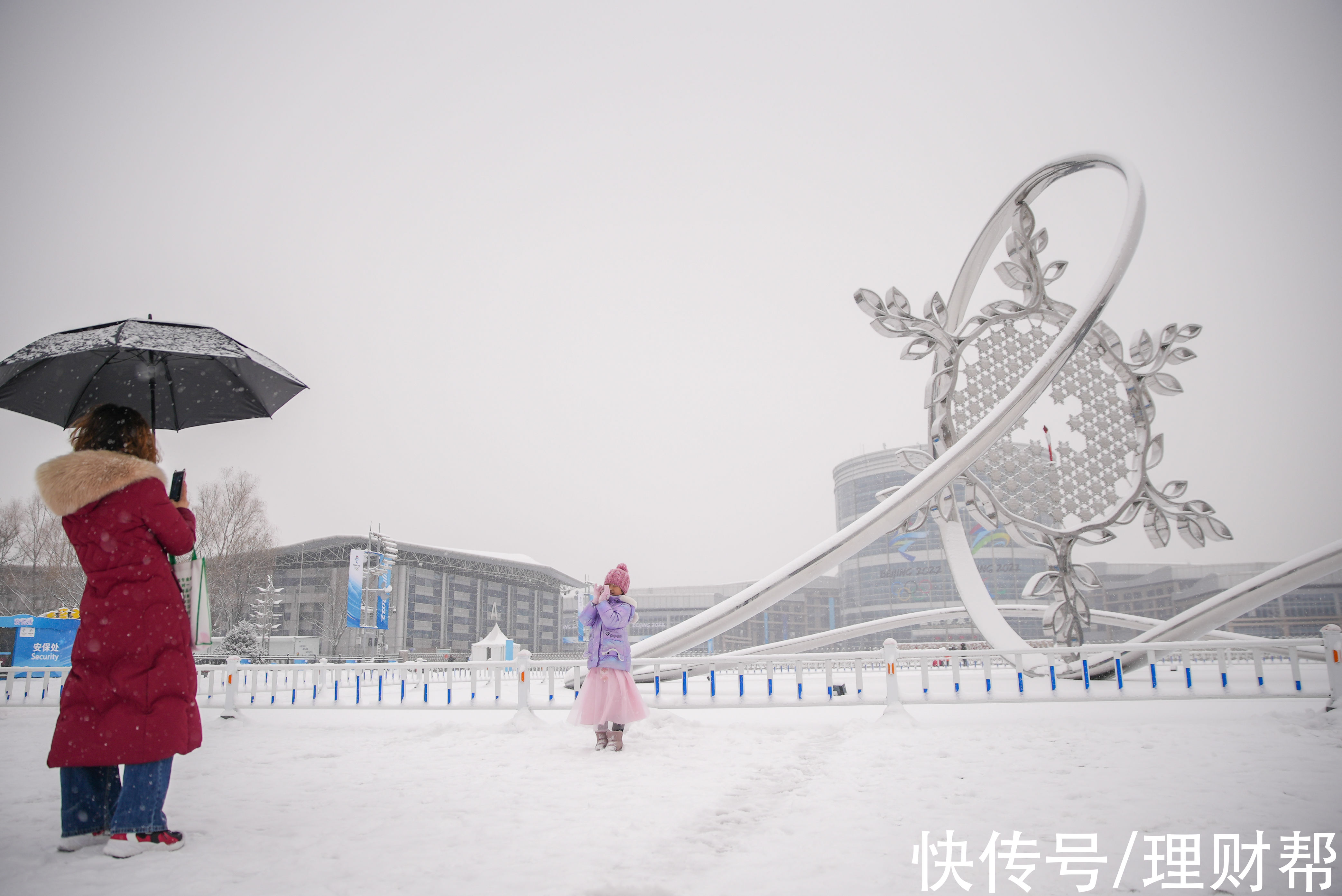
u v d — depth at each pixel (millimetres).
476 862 3205
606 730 6746
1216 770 5031
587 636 6961
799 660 9203
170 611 3602
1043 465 14562
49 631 22750
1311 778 4707
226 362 4715
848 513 104750
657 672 9570
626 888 2818
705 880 2945
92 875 3027
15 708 11734
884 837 3568
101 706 3391
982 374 14922
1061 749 6086
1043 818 3861
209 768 5906
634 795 4645
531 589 96688
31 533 38938
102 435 3787
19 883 2932
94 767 3449
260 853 3365
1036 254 15094
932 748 6316
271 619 47312
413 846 3465
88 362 4438
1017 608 20406
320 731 8422
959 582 14336
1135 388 14945
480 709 9805
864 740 6969
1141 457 14664
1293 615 69812
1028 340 15164
